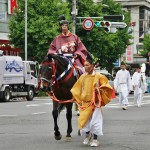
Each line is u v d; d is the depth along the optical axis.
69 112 17.56
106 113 30.22
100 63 70.81
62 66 17.39
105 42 67.75
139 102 38.34
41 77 17.20
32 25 58.66
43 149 15.59
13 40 61.19
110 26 48.50
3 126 22.52
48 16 59.16
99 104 16.14
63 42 18.34
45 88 17.25
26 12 57.66
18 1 61.50
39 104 40.41
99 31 66.06
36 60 60.66
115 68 81.75
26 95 50.81
